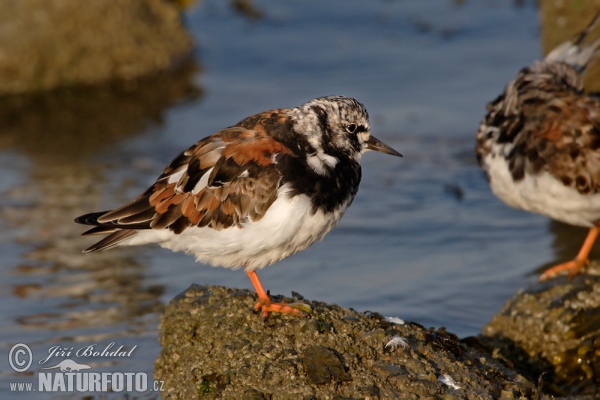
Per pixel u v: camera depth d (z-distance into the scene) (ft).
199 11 84.12
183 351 30.53
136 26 70.23
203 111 63.21
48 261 42.96
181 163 30.27
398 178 52.39
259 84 67.21
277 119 30.73
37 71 66.69
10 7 66.74
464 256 43.09
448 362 28.63
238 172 29.07
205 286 33.06
